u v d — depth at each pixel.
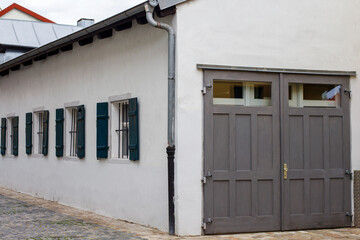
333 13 8.97
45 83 12.95
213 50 8.20
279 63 8.60
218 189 8.20
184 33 8.05
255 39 8.46
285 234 8.23
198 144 8.10
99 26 9.59
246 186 8.35
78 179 11.18
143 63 9.01
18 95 14.77
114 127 10.00
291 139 8.66
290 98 8.78
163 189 8.37
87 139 10.85
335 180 8.89
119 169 9.66
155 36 8.66
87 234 8.00
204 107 8.16
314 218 8.71
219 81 8.32
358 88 9.12
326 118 8.89
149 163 8.77
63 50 11.77
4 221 9.29
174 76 8.07
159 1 7.86
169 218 8.03
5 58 16.38
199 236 7.98
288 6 8.68
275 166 8.52
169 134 8.02
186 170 8.01
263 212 8.42
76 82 11.37
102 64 10.34
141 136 9.02
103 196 10.18
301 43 8.75
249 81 8.45
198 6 8.13
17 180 14.73
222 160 8.23
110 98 10.02
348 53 9.05
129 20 9.04
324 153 8.84
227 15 8.30
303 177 8.67
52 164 12.47
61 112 11.84
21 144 14.49
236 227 8.25
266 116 8.52
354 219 8.95
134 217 9.17
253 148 8.41
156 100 8.61
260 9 8.51
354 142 9.05
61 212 10.57
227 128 8.29
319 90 8.95
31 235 7.89
